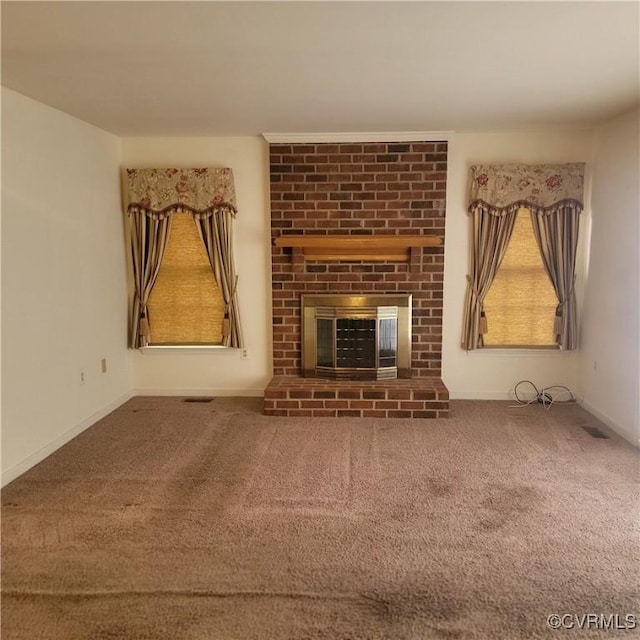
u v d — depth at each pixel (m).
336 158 4.73
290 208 4.80
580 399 4.84
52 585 2.29
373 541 2.61
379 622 2.07
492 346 4.91
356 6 2.10
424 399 4.45
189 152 4.89
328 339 4.87
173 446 3.85
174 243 4.94
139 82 3.12
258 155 4.86
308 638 1.99
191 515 2.87
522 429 4.18
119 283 4.86
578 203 4.64
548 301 4.82
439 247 4.75
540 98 3.53
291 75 2.98
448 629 2.03
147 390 5.18
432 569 2.39
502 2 2.06
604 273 4.38
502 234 4.73
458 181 4.79
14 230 3.34
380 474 3.36
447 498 3.04
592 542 2.59
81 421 4.16
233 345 5.01
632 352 3.91
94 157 4.38
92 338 4.35
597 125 4.42
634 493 3.09
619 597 2.21
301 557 2.48
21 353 3.40
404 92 3.36
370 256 4.80
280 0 2.04
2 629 2.04
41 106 3.61
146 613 2.12
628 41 2.48
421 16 2.19
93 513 2.89
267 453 3.71
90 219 4.31
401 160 4.70
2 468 3.23
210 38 2.43
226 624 2.06
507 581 2.30
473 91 3.34
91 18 2.21
